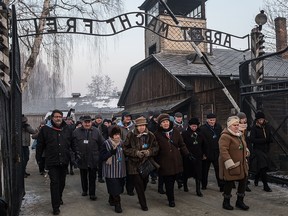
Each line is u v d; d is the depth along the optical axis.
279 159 9.36
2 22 5.95
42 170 11.16
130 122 9.30
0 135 4.40
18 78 6.71
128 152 6.52
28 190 8.59
